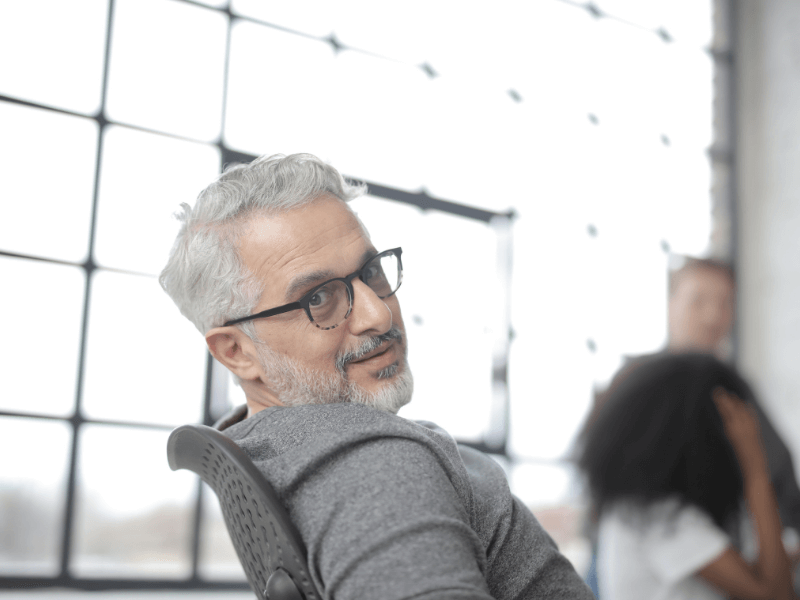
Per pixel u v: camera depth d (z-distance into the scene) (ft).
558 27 18.38
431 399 14.53
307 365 2.49
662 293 18.53
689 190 19.95
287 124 14.35
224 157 13.43
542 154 17.52
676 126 20.06
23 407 11.27
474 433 14.96
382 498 1.97
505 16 17.65
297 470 2.12
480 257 15.78
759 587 4.58
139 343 12.12
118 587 11.55
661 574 4.74
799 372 18.90
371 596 1.82
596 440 5.17
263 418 2.47
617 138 18.89
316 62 14.88
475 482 2.66
